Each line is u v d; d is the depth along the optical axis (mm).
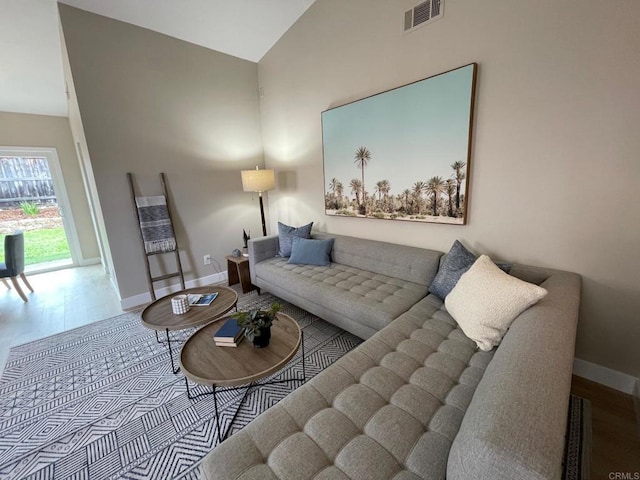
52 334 2518
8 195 4145
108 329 2576
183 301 2000
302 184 3480
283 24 3061
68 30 2406
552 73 1624
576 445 1337
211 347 1567
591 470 1231
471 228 2121
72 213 4500
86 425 1551
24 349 2285
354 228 2979
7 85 3242
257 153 3877
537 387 789
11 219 4203
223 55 3412
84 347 2295
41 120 4137
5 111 3863
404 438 949
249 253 3129
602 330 1683
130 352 2215
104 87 2639
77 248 4609
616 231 1559
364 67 2547
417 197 2350
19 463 1354
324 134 2977
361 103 2580
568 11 1525
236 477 839
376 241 2684
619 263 1574
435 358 1350
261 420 1040
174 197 3217
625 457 1280
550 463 595
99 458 1364
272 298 3117
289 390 1764
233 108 3572
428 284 2213
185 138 3219
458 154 2053
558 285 1519
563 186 1687
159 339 2395
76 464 1340
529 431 665
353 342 2238
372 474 839
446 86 2029
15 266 3174
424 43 2131
